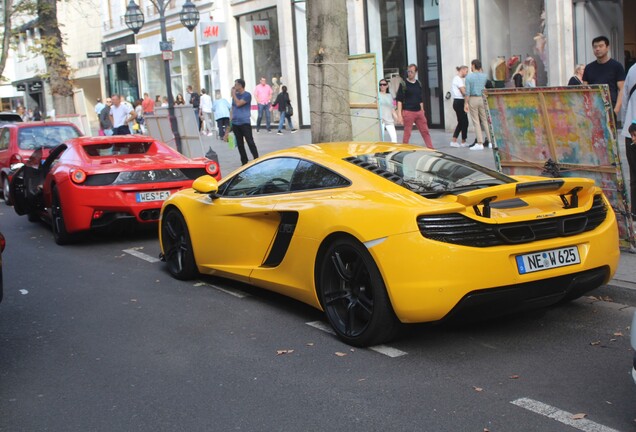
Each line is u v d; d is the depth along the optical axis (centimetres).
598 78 885
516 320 559
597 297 611
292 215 565
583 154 700
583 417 386
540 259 475
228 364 494
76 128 1500
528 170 762
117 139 1012
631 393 415
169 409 424
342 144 625
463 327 546
